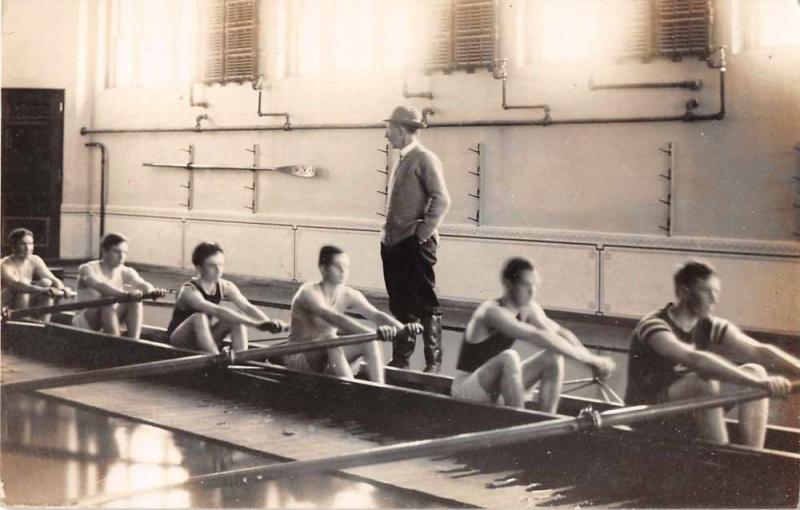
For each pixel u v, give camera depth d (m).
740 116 7.71
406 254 7.15
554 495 5.21
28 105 11.76
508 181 8.95
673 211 8.05
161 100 11.34
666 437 5.26
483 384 6.12
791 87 7.51
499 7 8.80
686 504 5.13
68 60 11.73
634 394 6.21
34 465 5.78
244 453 5.87
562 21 8.53
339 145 10.07
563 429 5.19
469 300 9.21
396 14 9.54
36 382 6.82
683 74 7.94
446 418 6.10
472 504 5.10
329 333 6.96
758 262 7.69
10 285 9.13
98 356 8.12
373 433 6.32
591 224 8.50
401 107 7.21
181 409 6.96
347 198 10.06
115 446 6.09
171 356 7.62
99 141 11.84
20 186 11.86
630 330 7.98
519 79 8.78
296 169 10.37
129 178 11.64
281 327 7.50
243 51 10.66
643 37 8.06
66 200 11.91
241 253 10.86
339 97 10.02
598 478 5.41
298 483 5.44
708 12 7.74
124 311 8.59
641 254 8.22
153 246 11.55
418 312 7.13
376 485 5.39
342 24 10.10
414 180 7.15
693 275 6.58
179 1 11.10
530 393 6.23
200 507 5.15
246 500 5.16
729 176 7.80
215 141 10.99
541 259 8.76
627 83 8.18
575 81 8.46
